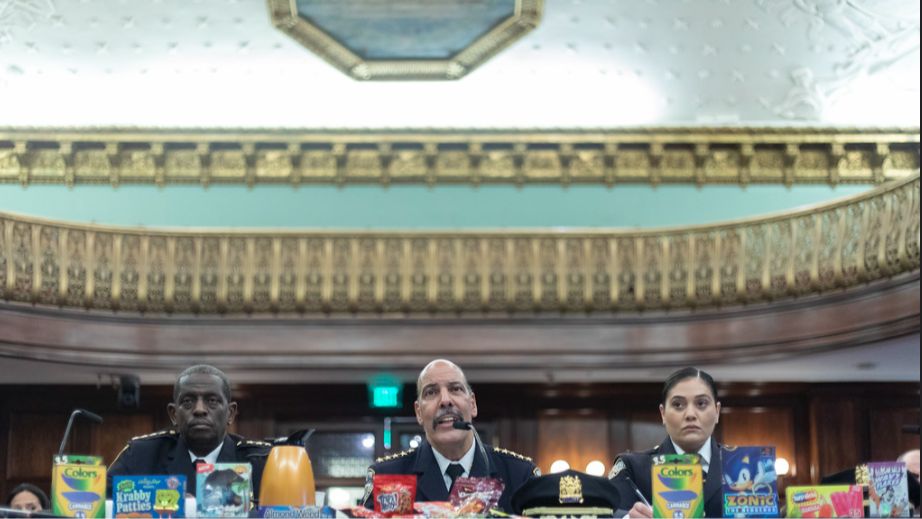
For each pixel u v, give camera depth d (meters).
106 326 12.91
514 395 14.59
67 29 12.70
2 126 14.06
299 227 14.36
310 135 14.30
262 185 14.49
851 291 11.98
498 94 14.10
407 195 14.52
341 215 14.45
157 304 13.11
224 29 12.73
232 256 13.34
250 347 13.23
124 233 13.09
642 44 12.98
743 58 13.18
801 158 14.43
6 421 14.18
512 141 14.38
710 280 13.02
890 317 11.52
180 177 14.41
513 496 4.36
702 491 4.07
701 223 13.68
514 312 13.41
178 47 13.09
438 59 13.32
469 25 12.52
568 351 13.30
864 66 13.19
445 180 14.54
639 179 14.48
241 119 14.40
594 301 13.30
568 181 14.52
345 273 13.39
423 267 13.45
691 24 12.56
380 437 14.46
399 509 4.14
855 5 12.04
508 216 14.47
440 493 4.87
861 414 14.39
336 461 14.45
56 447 14.23
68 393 14.30
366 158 14.55
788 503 4.09
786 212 12.62
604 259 13.41
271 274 13.31
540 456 14.50
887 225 11.59
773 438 14.52
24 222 12.45
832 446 14.31
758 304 12.80
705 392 5.09
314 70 13.60
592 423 14.57
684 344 13.10
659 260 13.28
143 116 14.26
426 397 4.96
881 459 14.26
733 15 12.39
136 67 13.47
